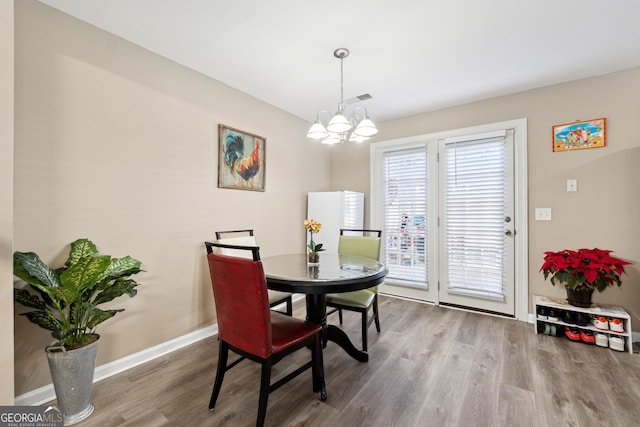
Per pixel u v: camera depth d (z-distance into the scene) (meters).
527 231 2.86
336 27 1.93
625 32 1.97
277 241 3.36
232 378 1.92
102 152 1.92
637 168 2.41
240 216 2.91
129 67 2.06
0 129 1.25
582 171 2.62
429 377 1.91
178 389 1.79
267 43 2.11
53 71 1.71
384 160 3.80
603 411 1.57
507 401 1.66
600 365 2.03
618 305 2.48
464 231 3.22
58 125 1.73
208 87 2.60
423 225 3.50
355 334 2.59
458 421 1.50
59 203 1.73
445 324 2.80
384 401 1.67
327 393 1.75
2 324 1.27
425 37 2.04
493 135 3.01
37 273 1.41
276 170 3.35
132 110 2.08
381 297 3.70
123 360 2.02
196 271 2.49
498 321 2.88
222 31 1.97
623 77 2.47
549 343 2.39
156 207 2.21
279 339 1.52
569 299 2.49
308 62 2.38
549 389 1.77
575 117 2.65
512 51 2.21
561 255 2.49
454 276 3.28
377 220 3.86
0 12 1.26
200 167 2.53
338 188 4.23
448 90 2.90
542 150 2.79
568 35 2.01
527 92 2.88
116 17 1.82
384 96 3.05
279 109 3.40
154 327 2.20
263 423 1.40
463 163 3.23
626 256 2.45
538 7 1.73
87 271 1.45
